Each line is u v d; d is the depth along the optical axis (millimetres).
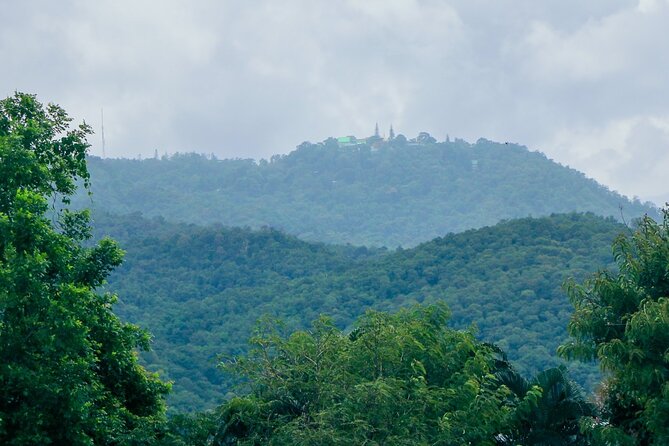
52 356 32031
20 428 31156
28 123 40719
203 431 39375
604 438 34906
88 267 40594
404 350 41188
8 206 35875
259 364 41812
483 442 39594
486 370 41438
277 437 37812
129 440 36531
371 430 36781
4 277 30969
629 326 33156
